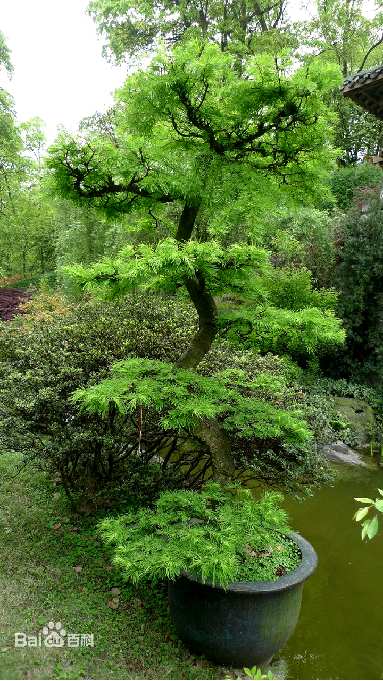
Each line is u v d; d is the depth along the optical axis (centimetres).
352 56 1318
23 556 287
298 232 798
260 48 1147
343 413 625
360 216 783
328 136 252
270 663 243
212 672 222
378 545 372
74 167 255
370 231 749
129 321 371
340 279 754
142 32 1292
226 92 227
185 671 219
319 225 779
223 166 240
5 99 1177
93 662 214
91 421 316
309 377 714
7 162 1241
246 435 275
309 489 354
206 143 246
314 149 249
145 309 400
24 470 402
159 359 349
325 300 667
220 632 215
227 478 269
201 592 215
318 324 247
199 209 275
